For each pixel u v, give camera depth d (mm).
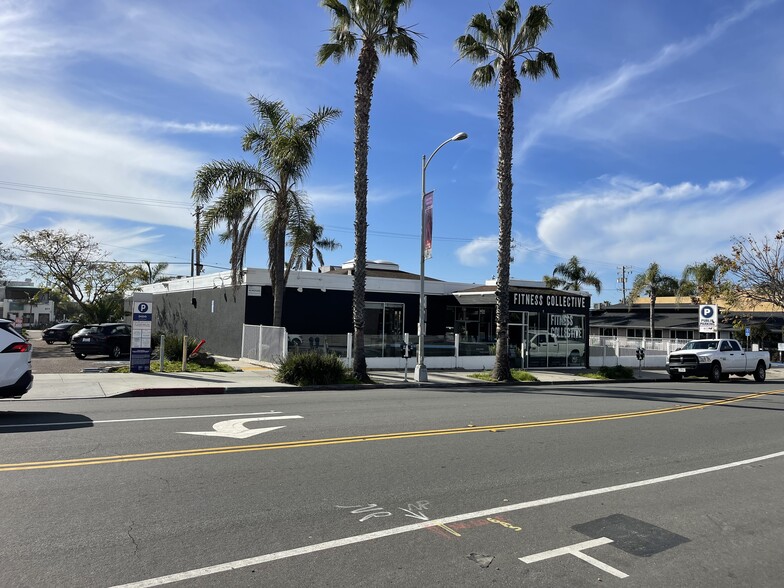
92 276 41219
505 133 21219
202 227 20141
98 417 10250
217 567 4176
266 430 9312
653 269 47812
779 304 31844
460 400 14523
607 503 6020
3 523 4906
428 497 5973
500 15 20375
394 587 3967
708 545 4961
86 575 3984
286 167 20125
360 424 10148
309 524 5086
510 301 27172
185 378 17156
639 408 13852
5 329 10047
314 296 26656
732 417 12836
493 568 4332
